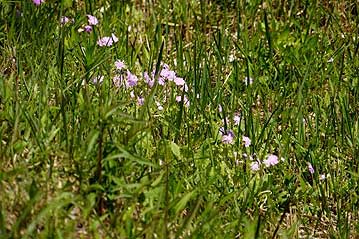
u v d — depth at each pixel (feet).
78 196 13.70
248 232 14.32
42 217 13.21
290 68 20.43
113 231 13.87
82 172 14.39
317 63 20.84
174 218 14.19
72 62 18.22
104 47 19.01
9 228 13.41
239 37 21.74
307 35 21.58
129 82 17.44
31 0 19.17
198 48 20.68
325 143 18.12
